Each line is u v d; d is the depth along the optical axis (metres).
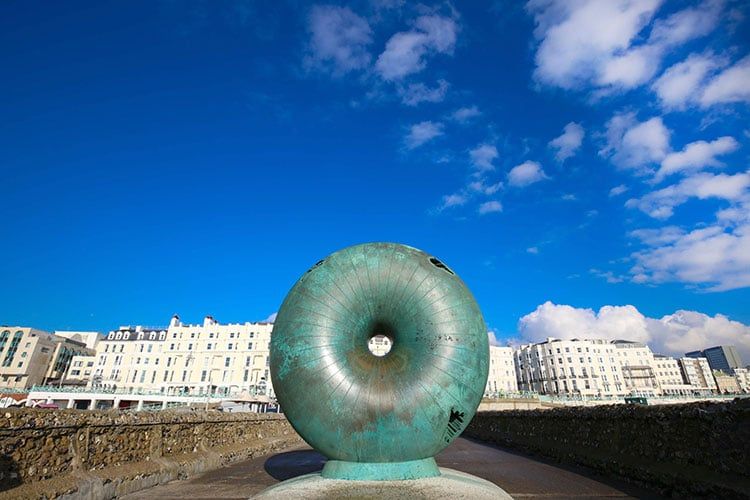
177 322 92.00
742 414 6.43
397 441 5.30
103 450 8.06
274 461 13.59
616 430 10.12
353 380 5.39
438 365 5.46
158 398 60.88
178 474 10.05
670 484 7.80
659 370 133.88
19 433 6.26
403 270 5.80
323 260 6.28
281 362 5.61
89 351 113.31
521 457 14.54
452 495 4.99
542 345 112.44
